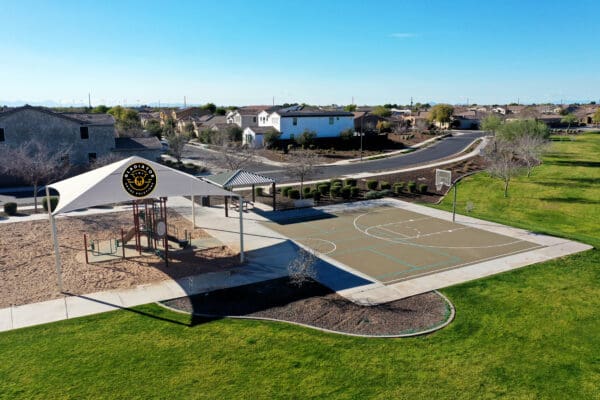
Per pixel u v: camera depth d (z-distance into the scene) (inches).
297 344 559.8
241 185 1207.6
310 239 1015.0
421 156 2475.4
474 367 517.3
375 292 724.7
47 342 556.4
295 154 2240.4
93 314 633.6
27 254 876.6
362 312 652.1
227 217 1213.7
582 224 1237.1
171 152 2309.3
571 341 576.4
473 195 1566.2
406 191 1605.6
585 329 606.9
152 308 655.8
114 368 504.7
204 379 487.8
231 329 595.8
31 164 1299.2
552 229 1181.1
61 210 708.0
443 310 661.9
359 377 495.2
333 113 3070.9
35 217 1169.4
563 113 5492.1
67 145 1763.0
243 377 492.4
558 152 2496.3
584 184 1688.0
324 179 1806.1
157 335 577.6
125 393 462.9
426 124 3993.6
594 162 2154.3
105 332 583.5
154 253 893.2
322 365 516.1
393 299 698.8
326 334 585.6
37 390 465.1
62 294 697.6
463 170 1984.5
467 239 1024.2
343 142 2955.2
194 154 2588.6
